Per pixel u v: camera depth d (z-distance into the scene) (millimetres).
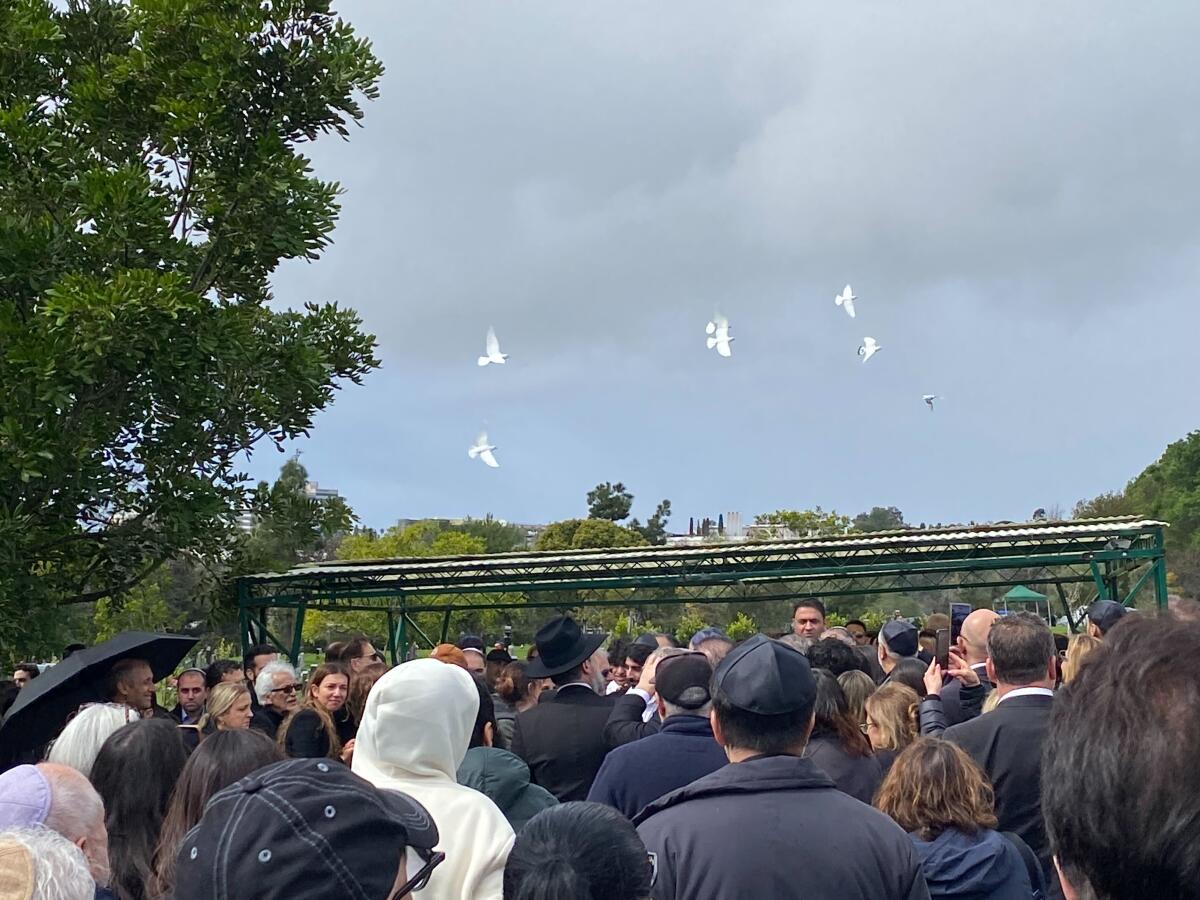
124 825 3643
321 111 12070
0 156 10953
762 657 3174
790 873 2863
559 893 2275
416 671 3320
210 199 11688
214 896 1926
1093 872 1290
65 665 5402
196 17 11539
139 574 12945
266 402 11977
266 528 14781
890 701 5137
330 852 1977
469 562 18516
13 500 10680
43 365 9742
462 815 3135
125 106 11750
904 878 2934
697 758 4281
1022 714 4445
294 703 7488
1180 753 1202
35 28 11461
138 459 11977
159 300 10078
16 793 3045
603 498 80000
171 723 3939
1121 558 17203
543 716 6035
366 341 13438
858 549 17812
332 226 12016
